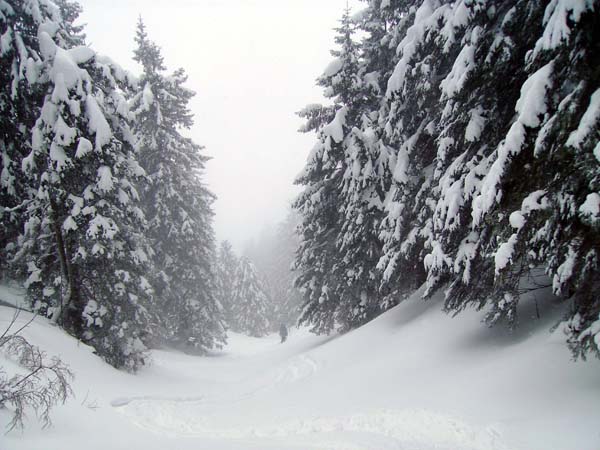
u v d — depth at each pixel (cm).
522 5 625
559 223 519
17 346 662
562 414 505
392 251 1084
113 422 661
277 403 888
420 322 1046
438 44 784
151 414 811
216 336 2544
